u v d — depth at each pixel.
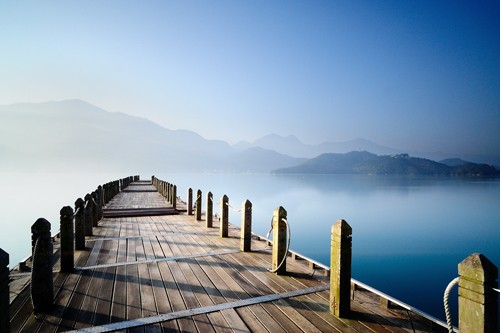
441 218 62.75
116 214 12.91
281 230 5.91
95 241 8.44
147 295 4.79
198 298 4.70
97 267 6.13
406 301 16.11
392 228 51.94
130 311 4.24
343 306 4.18
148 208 14.48
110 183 18.86
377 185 177.88
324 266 5.96
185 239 8.77
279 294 4.89
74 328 3.78
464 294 2.94
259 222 55.94
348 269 4.22
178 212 14.06
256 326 3.90
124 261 6.57
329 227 52.44
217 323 3.95
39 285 4.16
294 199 96.62
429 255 31.98
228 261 6.66
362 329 3.87
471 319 2.86
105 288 5.05
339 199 97.19
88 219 9.13
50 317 4.05
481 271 2.79
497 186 174.75
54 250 7.52
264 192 119.62
